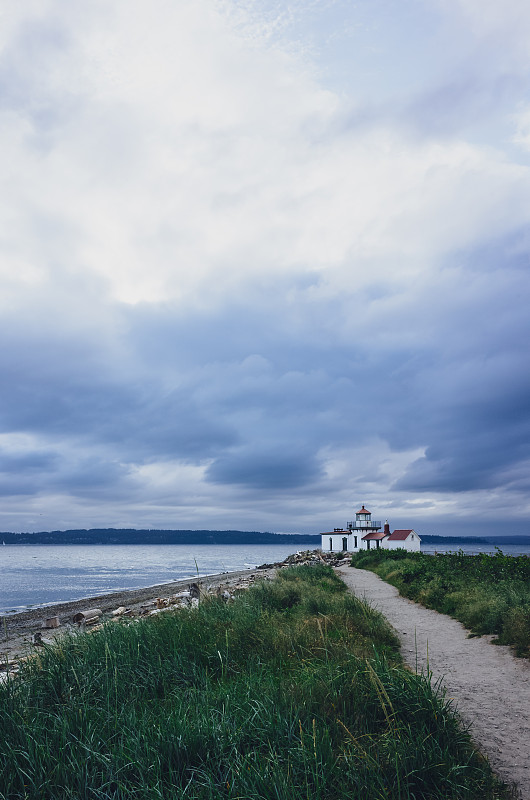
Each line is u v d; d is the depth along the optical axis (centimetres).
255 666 702
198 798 380
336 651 746
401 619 1368
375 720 516
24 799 392
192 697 570
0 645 1320
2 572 6725
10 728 488
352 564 4641
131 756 432
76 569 7512
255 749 451
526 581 1589
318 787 378
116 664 662
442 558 2614
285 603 1384
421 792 408
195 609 1061
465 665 847
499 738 537
